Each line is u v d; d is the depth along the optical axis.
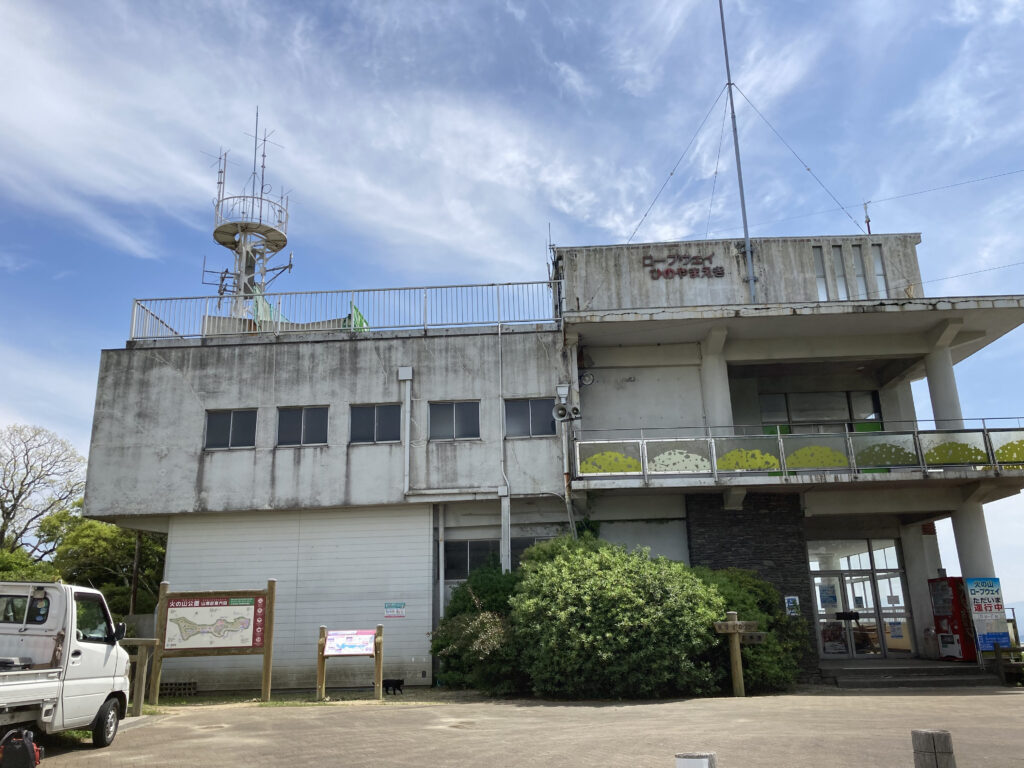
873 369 21.14
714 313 18.25
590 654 14.34
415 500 19.28
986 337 20.03
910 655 19.64
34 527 33.03
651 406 20.08
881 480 17.52
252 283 29.42
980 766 7.47
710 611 14.71
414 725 11.11
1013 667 16.52
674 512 19.12
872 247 21.09
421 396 19.97
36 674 8.35
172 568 19.50
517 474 19.27
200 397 20.25
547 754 8.44
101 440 19.98
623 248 21.16
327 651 15.34
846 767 7.41
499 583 17.52
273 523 19.69
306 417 20.12
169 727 11.38
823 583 20.08
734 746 8.57
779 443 17.94
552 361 19.95
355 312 20.86
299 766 8.08
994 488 18.39
